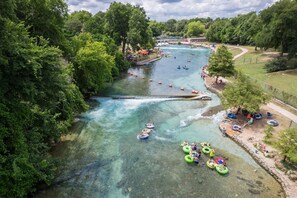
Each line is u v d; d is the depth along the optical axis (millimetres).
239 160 23484
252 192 19109
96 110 34531
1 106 13953
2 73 14109
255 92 30938
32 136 17328
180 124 30859
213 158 23500
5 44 12797
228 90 32469
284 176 20609
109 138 26641
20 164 14414
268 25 64688
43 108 19812
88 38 43469
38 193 17906
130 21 67750
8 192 14047
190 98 40906
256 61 68250
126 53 76062
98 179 19906
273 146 23297
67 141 25516
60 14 30516
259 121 30938
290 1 60156
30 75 15188
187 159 22734
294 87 43062
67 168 21125
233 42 124812
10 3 13398
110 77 45031
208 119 32438
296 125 29531
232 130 28656
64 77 20109
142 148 24922
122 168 21500
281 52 66625
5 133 14156
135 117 32562
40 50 15734
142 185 19406
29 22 27609
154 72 63062
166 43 139500
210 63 48438
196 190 19047
